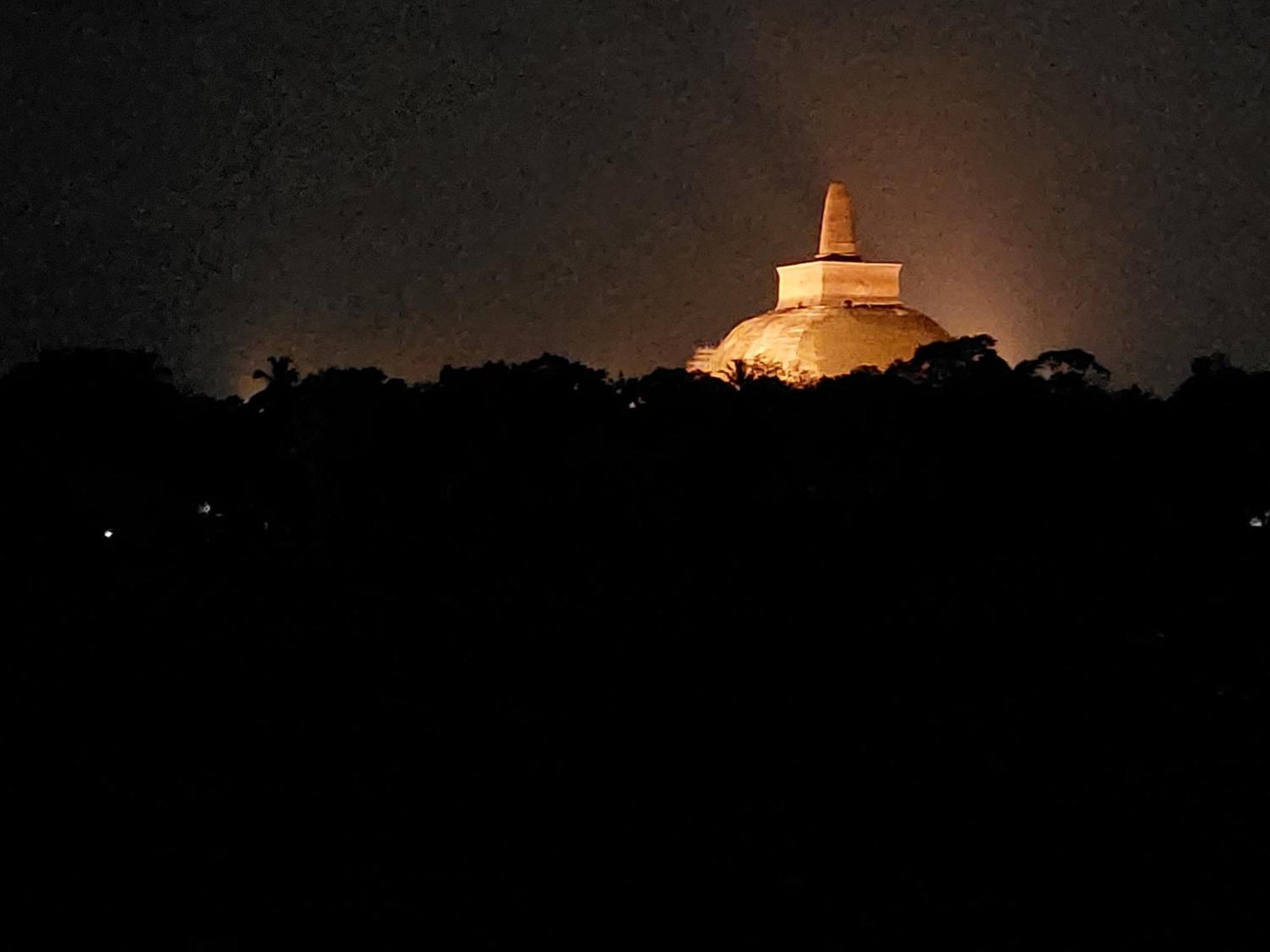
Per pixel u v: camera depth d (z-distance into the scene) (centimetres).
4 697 4975
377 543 5581
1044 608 5288
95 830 4466
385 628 5275
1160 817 4494
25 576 5497
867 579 5416
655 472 5706
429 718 4931
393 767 4728
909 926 4106
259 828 4478
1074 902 4191
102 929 4075
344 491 5744
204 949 3997
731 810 4559
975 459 5731
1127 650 5147
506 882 4269
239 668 5134
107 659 5153
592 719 4912
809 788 4638
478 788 4647
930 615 5269
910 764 4725
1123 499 5606
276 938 4047
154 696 5009
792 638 5203
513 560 5506
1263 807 4522
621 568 5472
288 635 5259
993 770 4697
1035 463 5703
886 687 5028
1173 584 5356
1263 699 4944
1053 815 4522
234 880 4275
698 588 5388
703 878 4294
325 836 4444
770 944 4050
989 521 5588
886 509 5625
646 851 4391
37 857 4344
